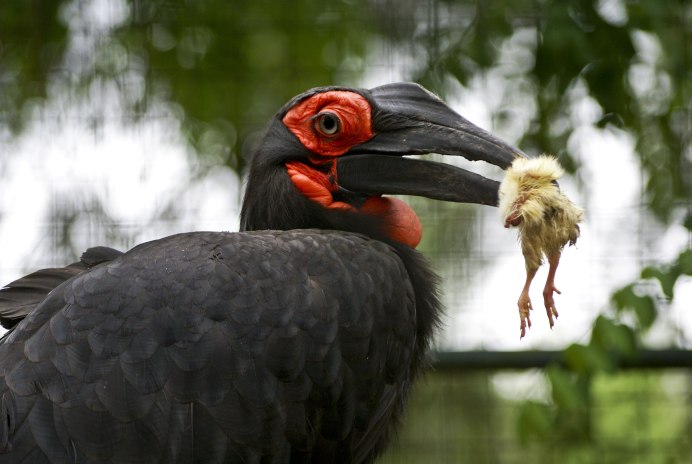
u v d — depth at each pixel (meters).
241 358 6.90
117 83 13.94
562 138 13.27
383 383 7.54
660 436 13.20
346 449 7.45
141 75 14.18
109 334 6.77
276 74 14.77
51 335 6.79
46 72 14.05
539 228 7.43
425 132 8.25
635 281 10.77
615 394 13.27
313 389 7.13
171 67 14.41
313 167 8.46
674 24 13.30
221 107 14.55
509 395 13.46
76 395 6.64
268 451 7.00
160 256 7.10
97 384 6.67
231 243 7.25
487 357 12.52
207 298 6.93
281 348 7.00
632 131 13.37
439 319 8.39
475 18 13.41
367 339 7.32
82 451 6.57
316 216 8.38
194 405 6.79
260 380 6.94
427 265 8.45
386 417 7.71
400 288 7.61
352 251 7.52
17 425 6.55
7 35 14.18
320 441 7.30
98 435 6.61
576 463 13.01
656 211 13.01
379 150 8.30
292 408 7.07
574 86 13.21
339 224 8.34
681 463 13.12
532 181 7.54
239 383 6.88
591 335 10.76
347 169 8.39
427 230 13.30
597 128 13.27
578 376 10.93
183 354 6.80
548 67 13.19
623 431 13.23
